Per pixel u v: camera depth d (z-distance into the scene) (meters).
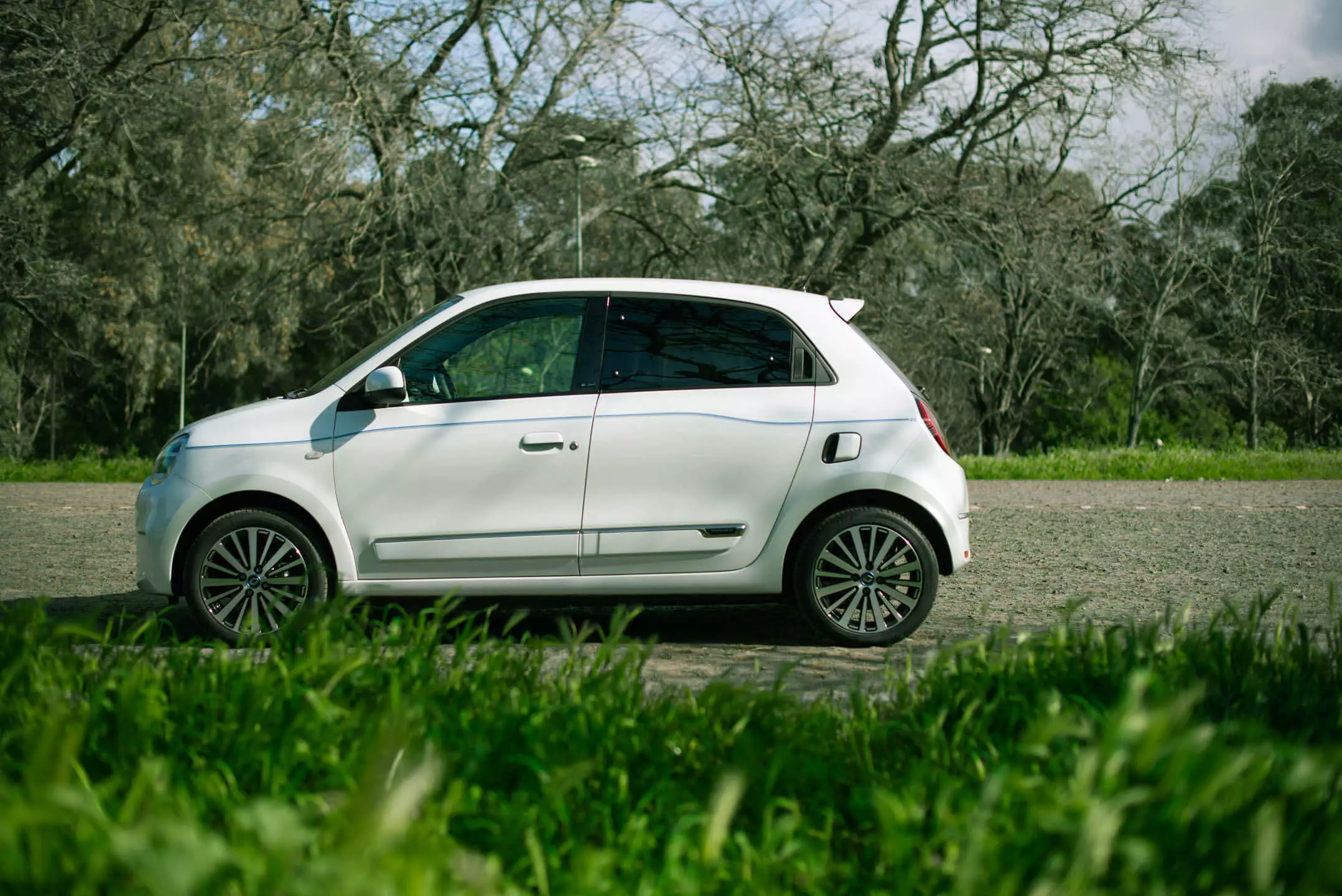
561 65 22.98
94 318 36.56
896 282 30.69
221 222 27.34
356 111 21.02
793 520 5.68
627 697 3.21
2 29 23.28
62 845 1.97
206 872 1.74
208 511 5.67
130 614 6.46
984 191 26.31
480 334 5.83
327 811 2.34
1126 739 2.21
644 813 2.59
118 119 26.17
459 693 3.27
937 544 5.77
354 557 5.64
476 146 22.95
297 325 36.97
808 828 2.53
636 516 5.64
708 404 5.73
